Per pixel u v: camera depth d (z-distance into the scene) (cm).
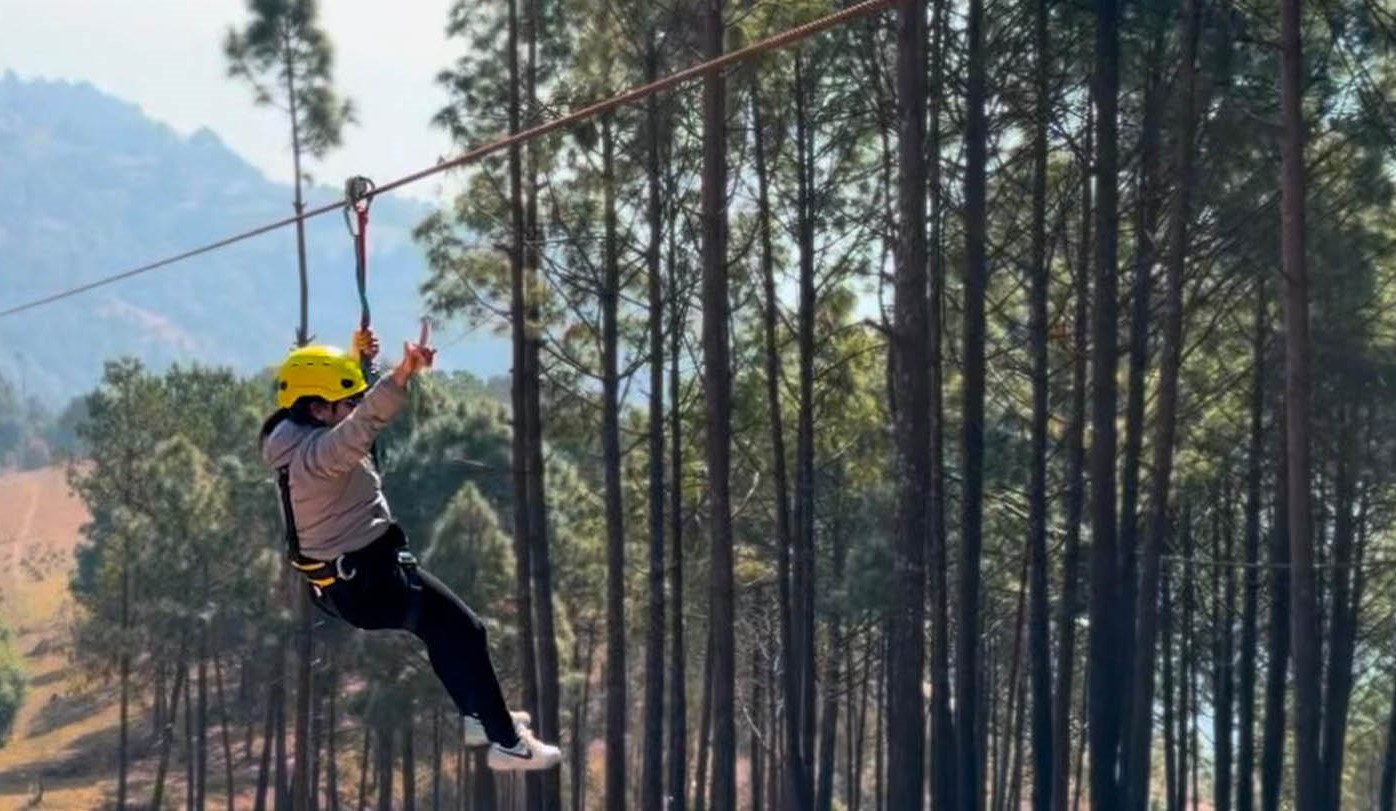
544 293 3450
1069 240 3856
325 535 688
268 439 686
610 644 3481
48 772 7062
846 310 3906
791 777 3644
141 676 6956
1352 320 3347
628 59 3297
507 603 4459
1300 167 2328
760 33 3266
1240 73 3117
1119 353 3288
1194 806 5334
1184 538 4359
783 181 3747
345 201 750
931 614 3488
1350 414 3625
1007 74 3316
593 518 4866
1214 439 4025
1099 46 3111
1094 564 3088
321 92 3703
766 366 3991
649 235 3494
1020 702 4944
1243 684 4225
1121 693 3278
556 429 3781
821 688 5250
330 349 700
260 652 5344
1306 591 2389
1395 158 3086
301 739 4125
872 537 4159
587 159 3419
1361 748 5856
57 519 14675
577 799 5044
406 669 4447
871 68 3403
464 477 5116
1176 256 3188
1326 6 2906
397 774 6725
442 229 3425
